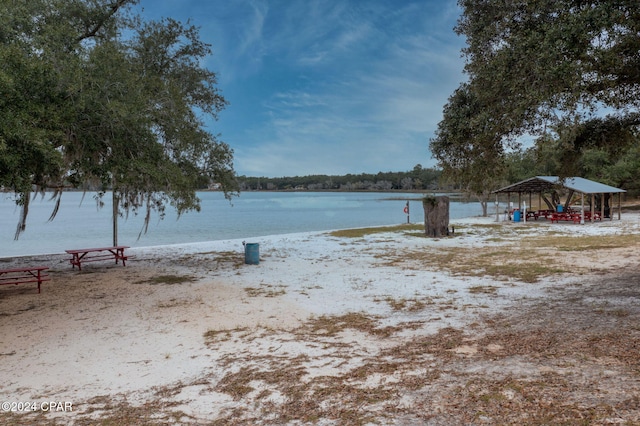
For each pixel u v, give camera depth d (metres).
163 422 3.70
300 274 11.70
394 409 3.67
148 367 5.21
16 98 6.29
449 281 10.19
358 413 3.64
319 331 6.50
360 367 4.83
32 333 6.74
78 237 26.33
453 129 7.72
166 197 11.06
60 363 5.43
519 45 5.70
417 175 144.38
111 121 7.63
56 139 7.28
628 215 33.53
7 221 42.44
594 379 3.91
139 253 16.56
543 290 8.70
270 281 10.77
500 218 33.56
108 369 5.18
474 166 8.12
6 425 3.76
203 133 12.12
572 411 3.32
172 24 12.68
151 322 7.28
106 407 4.09
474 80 7.02
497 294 8.57
